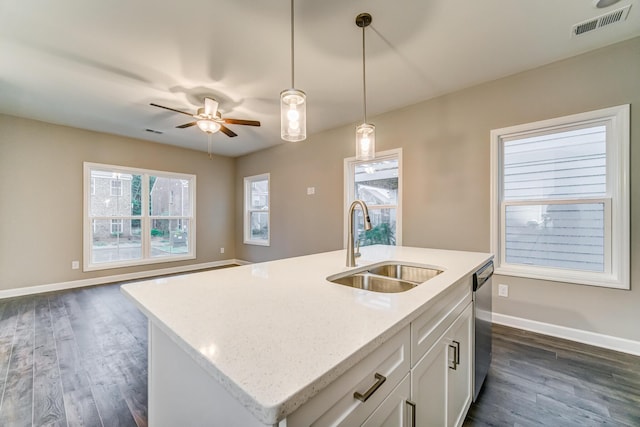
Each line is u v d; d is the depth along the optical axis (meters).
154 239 5.07
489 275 1.82
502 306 2.73
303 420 0.52
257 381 0.52
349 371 0.64
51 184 4.00
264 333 0.73
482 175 2.87
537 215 2.64
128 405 1.64
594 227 2.37
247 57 2.39
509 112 2.70
